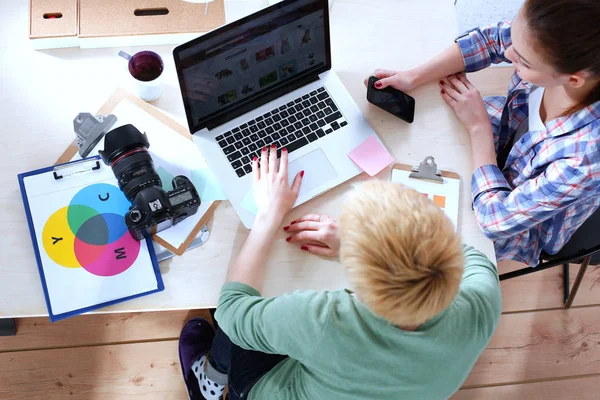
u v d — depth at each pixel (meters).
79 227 1.18
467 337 0.95
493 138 1.41
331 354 0.93
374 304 0.84
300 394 1.07
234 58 1.16
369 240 0.82
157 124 1.28
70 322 1.83
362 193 0.88
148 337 1.85
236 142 1.27
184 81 1.14
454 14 1.46
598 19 0.97
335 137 1.30
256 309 1.02
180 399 1.82
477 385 1.92
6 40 1.30
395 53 1.41
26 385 1.78
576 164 1.18
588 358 1.98
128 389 1.81
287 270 1.20
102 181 1.21
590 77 1.06
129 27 1.32
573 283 2.03
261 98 1.29
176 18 1.34
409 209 0.83
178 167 1.25
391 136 1.33
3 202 1.19
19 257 1.17
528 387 1.93
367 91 1.34
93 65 1.31
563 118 1.22
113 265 1.17
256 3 1.41
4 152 1.22
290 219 1.24
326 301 0.96
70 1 1.31
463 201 1.31
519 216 1.24
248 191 1.24
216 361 1.53
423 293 0.81
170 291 1.18
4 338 1.80
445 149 1.34
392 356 0.91
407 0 1.46
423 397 0.97
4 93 1.26
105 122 1.24
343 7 1.43
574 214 1.40
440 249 0.81
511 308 1.99
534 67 1.11
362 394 0.96
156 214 1.11
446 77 1.40
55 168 1.20
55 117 1.26
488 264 1.11
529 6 1.04
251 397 1.21
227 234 1.22
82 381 1.80
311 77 1.32
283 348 0.97
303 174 1.26
